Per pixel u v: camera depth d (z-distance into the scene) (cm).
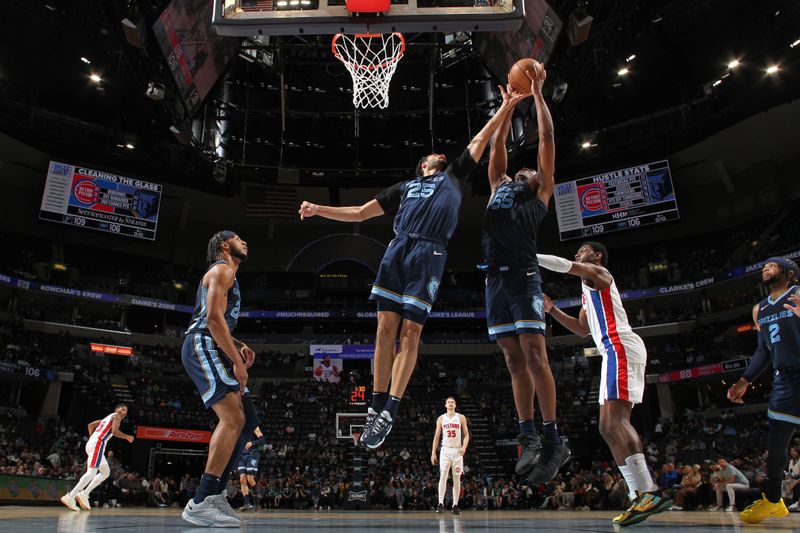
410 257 389
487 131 423
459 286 3841
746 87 2602
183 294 3625
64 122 2742
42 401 2786
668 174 3014
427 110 2800
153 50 1948
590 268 445
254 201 3400
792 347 462
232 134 2964
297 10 855
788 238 2831
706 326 3120
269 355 3491
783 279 480
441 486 1041
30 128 2661
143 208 3144
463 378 3353
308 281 3756
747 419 2659
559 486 1959
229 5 834
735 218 3269
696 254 3394
